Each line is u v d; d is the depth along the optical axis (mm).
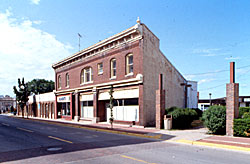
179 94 26125
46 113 35469
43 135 13055
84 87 23797
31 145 9586
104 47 20875
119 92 18906
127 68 18281
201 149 8766
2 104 102500
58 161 6742
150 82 17578
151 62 18016
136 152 8094
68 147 9070
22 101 38062
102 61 21141
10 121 27906
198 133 12906
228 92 11812
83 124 20453
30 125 21109
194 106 33031
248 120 10844
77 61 25703
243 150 8445
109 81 19984
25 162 6660
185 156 7496
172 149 8766
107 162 6617
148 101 17062
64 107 29656
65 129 16984
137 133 13180
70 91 27234
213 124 12227
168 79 22219
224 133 12352
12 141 10727
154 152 8125
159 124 15148
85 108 24375
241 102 37688
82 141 10695
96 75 22047
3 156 7492
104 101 22031
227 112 11781
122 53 18594
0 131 15359
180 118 15305
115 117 19625
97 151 8234
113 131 14516
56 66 31094
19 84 37344
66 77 28906
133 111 17547
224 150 8578
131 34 17484
